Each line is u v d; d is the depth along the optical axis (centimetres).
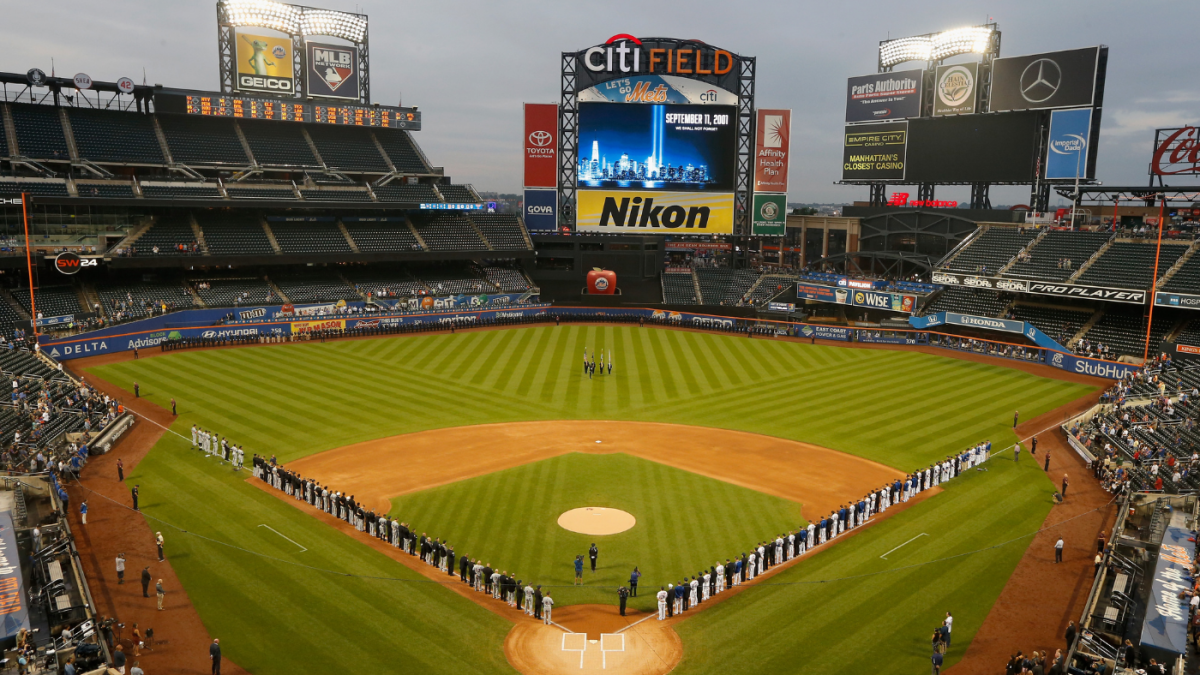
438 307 9088
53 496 3656
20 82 8006
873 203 10538
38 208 7638
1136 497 3825
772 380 6425
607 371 6681
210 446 4438
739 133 9994
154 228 8194
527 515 3609
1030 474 4262
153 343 7262
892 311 9256
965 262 8494
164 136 8706
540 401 5666
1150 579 2989
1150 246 7381
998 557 3262
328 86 9531
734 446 4684
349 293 8794
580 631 2664
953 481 4156
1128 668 2427
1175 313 7075
